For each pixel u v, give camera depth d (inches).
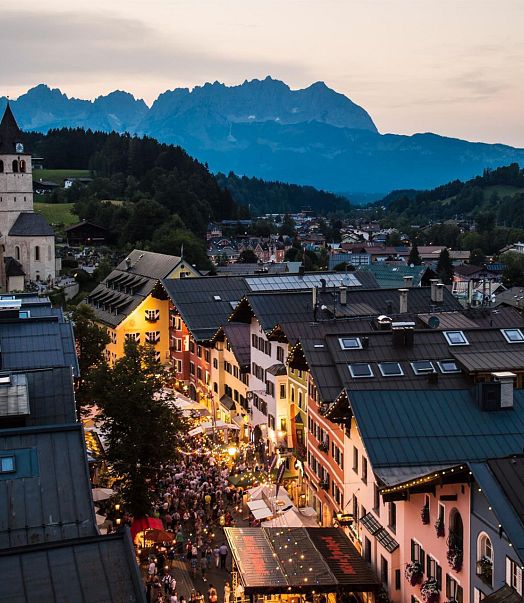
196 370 4453.7
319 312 3319.4
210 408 4121.6
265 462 3034.0
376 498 2011.6
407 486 1624.0
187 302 4360.2
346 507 2246.6
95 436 2694.4
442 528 1638.8
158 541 2276.1
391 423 1866.4
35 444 1509.6
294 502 2839.6
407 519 1804.9
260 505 2404.0
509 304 6643.7
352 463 2193.7
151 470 2452.0
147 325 5083.7
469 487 1535.4
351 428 2193.7
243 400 3656.5
